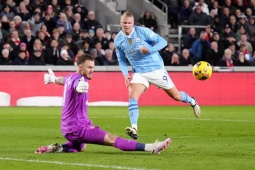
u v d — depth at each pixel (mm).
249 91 58531
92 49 56875
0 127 34844
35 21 58750
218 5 68250
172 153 23484
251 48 62844
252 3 68688
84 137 22719
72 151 23359
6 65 54281
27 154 23000
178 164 20734
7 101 54188
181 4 68125
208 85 57812
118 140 22656
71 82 22609
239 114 45844
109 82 55969
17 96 54500
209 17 65875
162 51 59094
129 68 56375
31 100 54531
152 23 63812
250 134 31219
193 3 68562
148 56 29938
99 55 57094
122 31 30031
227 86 58156
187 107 54500
